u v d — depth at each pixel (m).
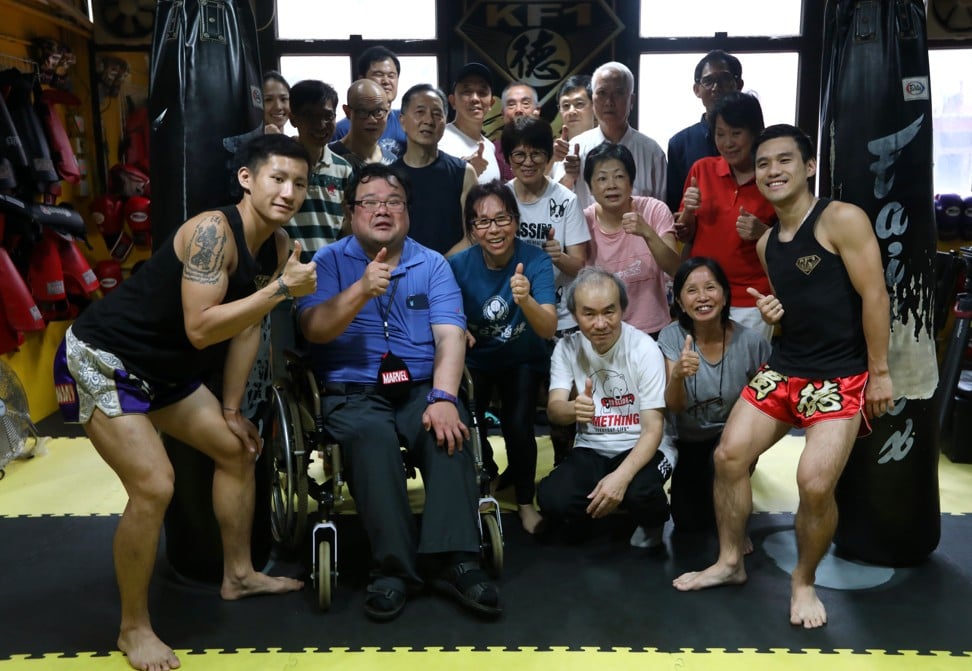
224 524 2.50
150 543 2.16
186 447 2.62
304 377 2.75
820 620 2.38
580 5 5.30
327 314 2.59
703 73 3.94
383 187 2.69
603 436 2.94
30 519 3.20
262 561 2.80
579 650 2.27
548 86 5.38
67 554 2.90
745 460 2.52
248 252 2.17
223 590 2.57
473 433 2.68
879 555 2.75
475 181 3.59
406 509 2.53
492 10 5.31
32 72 4.49
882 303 2.33
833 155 2.69
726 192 3.31
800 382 2.45
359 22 5.39
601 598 2.56
